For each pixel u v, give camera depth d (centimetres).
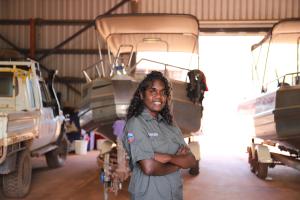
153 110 213
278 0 1085
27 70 628
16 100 582
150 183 205
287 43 677
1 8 1141
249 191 547
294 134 511
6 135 411
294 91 508
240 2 1095
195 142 687
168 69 678
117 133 444
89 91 538
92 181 612
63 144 780
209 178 644
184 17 573
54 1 1134
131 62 688
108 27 617
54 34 1136
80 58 1128
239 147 1145
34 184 586
